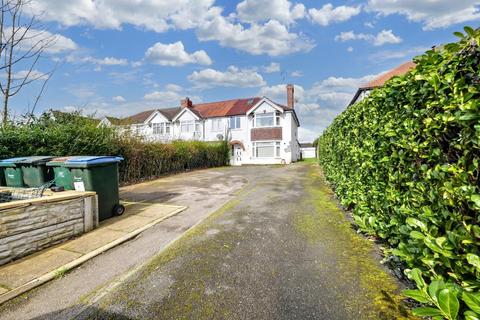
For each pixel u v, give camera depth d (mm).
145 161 12461
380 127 3383
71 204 4207
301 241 3863
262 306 2383
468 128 1729
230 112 26781
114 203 5402
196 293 2613
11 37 7438
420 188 2348
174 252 3605
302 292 2574
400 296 2418
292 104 26906
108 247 3822
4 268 3178
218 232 4359
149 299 2537
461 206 1781
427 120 2176
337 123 7094
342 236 3988
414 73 2449
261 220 4973
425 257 1984
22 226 3490
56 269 3137
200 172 16328
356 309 2281
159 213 5684
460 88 1820
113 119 11758
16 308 2445
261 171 16312
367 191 4074
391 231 3021
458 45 1875
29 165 5781
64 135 8172
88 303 2504
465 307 1676
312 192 7793
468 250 1693
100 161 5000
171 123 28672
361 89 19406
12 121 7789
